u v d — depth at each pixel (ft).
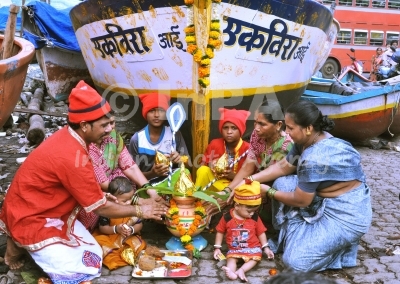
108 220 10.95
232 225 10.81
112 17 14.49
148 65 14.48
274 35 14.34
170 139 12.92
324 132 10.64
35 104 26.32
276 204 11.60
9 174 17.01
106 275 10.27
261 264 10.91
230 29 13.46
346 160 10.34
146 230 12.84
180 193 10.84
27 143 21.24
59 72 29.89
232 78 14.24
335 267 10.66
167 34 13.61
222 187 12.59
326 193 10.63
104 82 16.61
